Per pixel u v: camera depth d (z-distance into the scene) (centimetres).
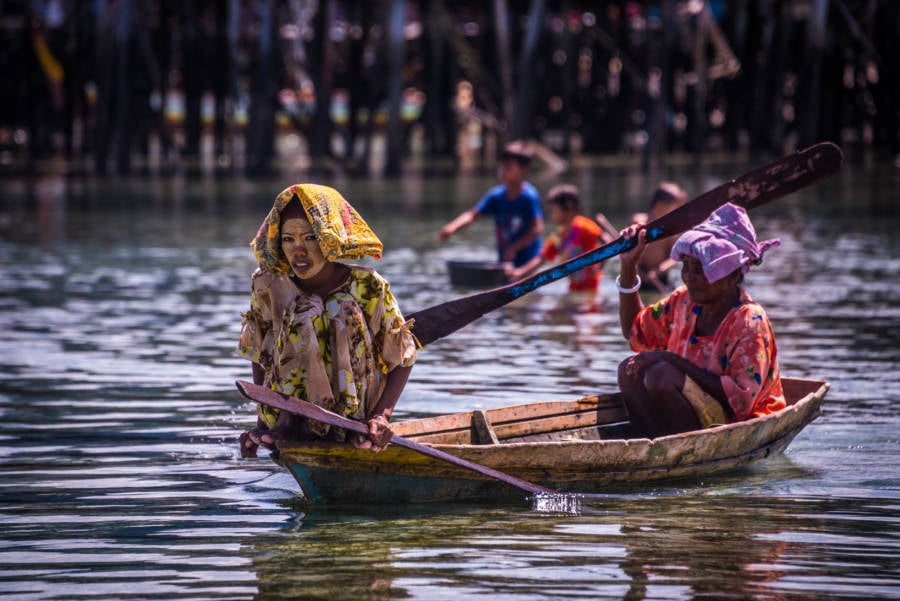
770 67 14075
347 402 2108
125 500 2209
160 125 13500
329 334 2106
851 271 5353
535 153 12656
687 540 1991
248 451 2125
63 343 3728
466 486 2236
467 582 1791
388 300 2130
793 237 6694
